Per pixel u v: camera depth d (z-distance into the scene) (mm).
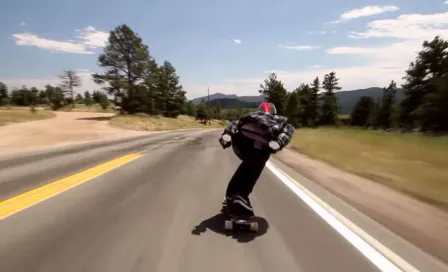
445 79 46469
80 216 4570
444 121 44938
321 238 3889
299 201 5664
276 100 73938
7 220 4352
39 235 3811
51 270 2951
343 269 3104
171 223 4324
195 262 3180
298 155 13320
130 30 60594
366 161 10609
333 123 101438
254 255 3375
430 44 60688
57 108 106688
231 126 4445
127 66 62688
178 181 7266
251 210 4055
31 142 20188
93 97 149000
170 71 88688
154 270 2992
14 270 2941
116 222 4332
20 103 121188
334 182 7555
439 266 3213
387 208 5301
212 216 4668
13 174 7934
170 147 16062
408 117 63562
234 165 9977
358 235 4008
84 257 3234
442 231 4238
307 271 3055
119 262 3141
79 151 13648
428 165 9398
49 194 5852
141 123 51531
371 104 112125
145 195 5887
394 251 3547
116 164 9797
